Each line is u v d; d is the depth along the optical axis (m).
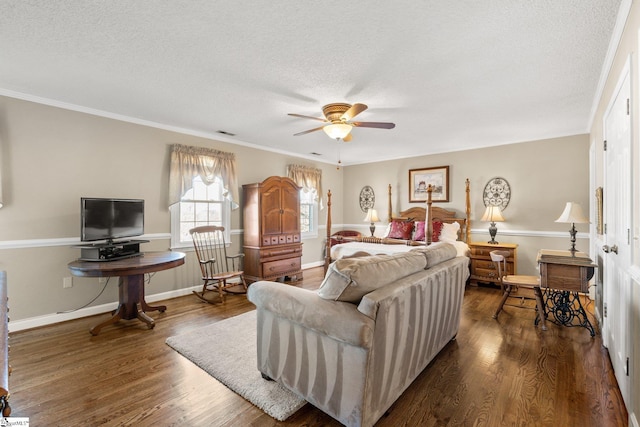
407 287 1.86
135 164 3.88
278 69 2.52
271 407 1.85
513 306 3.88
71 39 2.10
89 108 3.47
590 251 4.16
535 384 2.11
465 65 2.43
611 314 2.42
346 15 1.83
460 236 5.39
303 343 1.84
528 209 4.85
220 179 4.80
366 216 6.65
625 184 1.93
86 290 3.49
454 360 2.46
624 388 1.89
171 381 2.15
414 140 4.91
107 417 1.77
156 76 2.67
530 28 1.95
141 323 3.28
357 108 2.74
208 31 2.01
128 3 1.73
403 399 1.95
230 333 2.98
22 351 2.61
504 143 5.05
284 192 5.11
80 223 3.35
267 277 4.81
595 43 2.11
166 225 4.19
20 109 3.06
